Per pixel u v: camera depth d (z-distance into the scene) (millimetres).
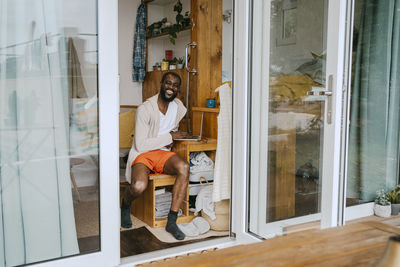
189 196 3650
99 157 2246
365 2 2410
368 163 2523
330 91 2045
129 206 3191
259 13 2613
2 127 2004
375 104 2516
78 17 2156
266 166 2600
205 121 3768
